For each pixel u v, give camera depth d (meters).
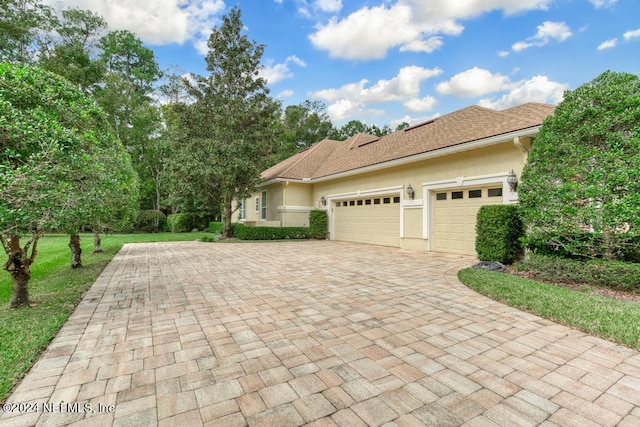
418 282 5.70
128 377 2.47
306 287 5.39
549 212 5.46
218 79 15.38
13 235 3.99
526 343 3.06
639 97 4.76
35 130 3.71
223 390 2.29
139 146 25.83
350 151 16.55
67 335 3.34
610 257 5.17
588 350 2.90
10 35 20.06
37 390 2.29
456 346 3.00
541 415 1.99
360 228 13.66
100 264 8.07
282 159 29.61
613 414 2.00
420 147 10.70
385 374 2.49
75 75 22.19
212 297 4.80
